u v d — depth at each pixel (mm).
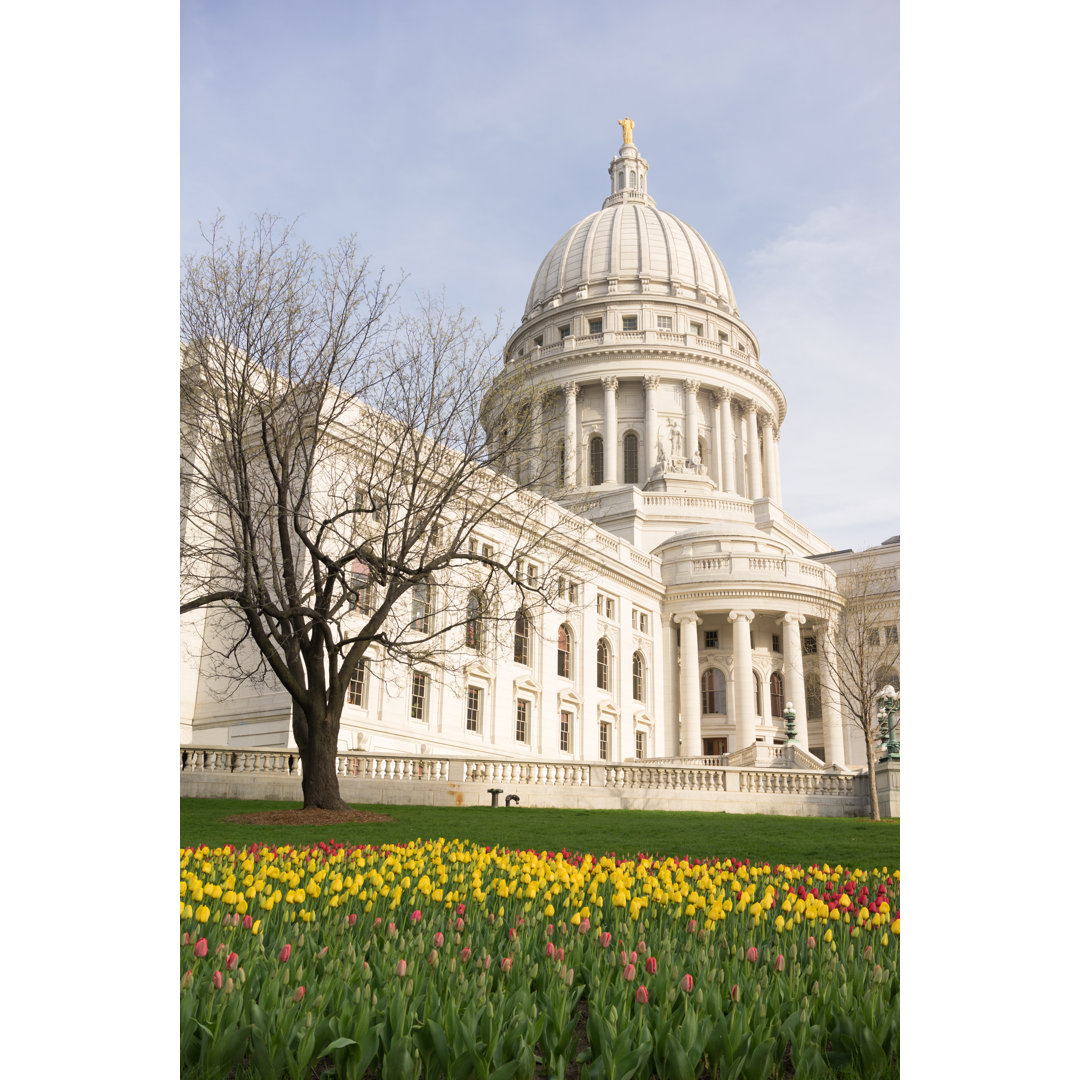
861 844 23016
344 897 9977
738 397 95188
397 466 29703
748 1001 6266
